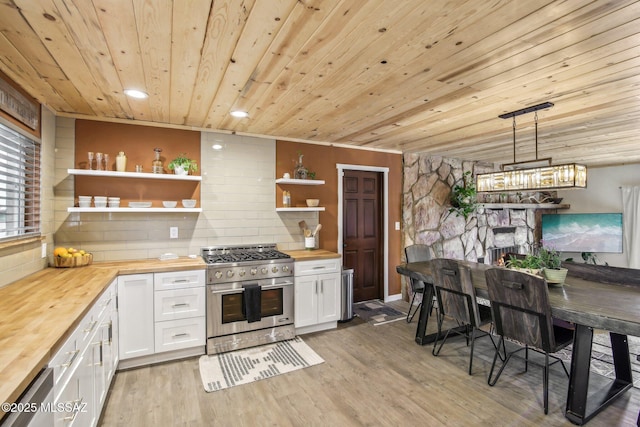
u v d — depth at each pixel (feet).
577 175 8.71
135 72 6.96
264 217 12.99
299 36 5.47
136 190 10.94
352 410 7.43
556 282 8.82
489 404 7.66
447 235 18.02
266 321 10.98
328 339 11.45
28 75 7.07
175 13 4.83
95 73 7.00
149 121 10.98
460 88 7.79
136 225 10.94
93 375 6.24
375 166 15.81
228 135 12.34
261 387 8.36
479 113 9.82
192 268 9.84
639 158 18.08
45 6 4.65
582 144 14.16
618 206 20.51
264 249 12.91
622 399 7.93
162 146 11.27
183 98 8.64
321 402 7.73
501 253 20.62
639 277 9.14
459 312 9.35
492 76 7.11
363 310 14.64
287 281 11.34
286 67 6.67
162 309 9.50
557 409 7.48
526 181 9.77
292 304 11.45
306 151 13.92
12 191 7.29
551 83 7.43
